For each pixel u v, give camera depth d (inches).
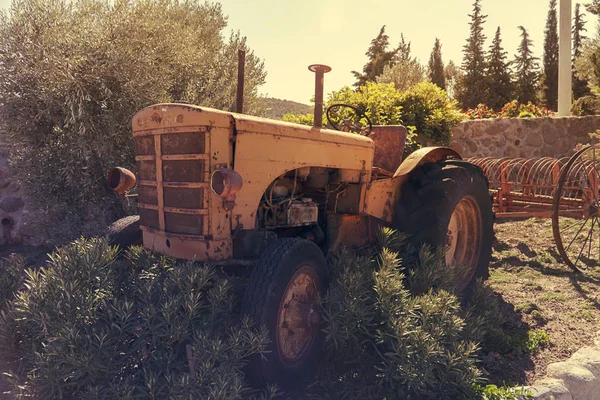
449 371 106.8
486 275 181.0
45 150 237.3
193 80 294.7
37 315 95.8
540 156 411.2
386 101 335.9
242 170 109.7
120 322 98.9
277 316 104.3
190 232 110.5
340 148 136.5
